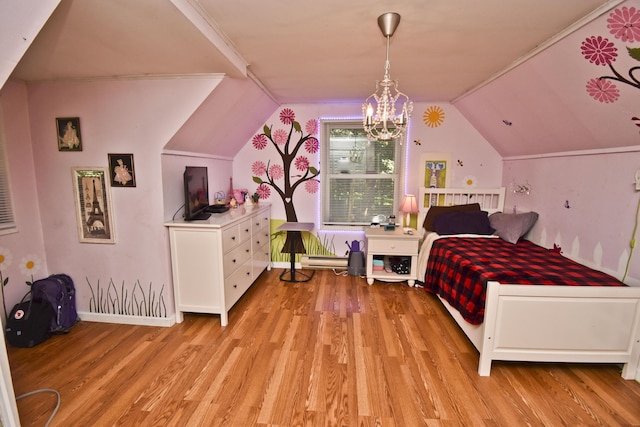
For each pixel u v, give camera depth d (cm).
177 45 175
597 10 151
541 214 299
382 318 265
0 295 225
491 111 305
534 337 187
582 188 248
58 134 242
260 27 175
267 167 390
